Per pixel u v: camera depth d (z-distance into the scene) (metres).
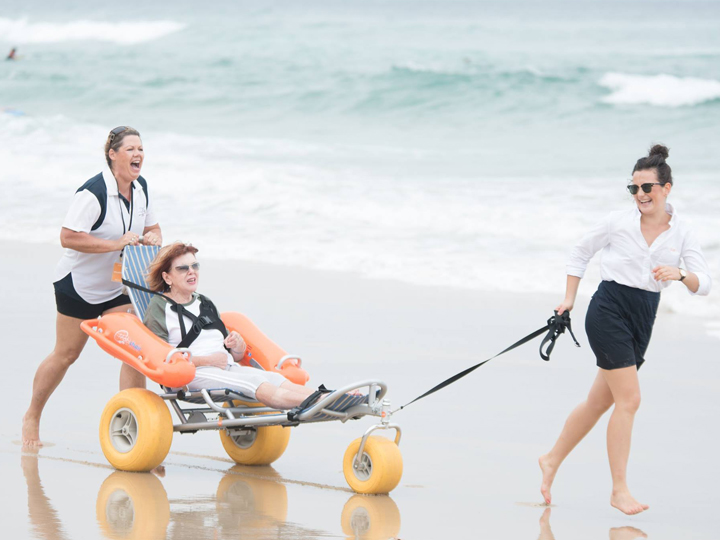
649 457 18.73
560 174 61.03
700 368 25.80
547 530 14.41
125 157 18.02
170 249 17.50
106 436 17.22
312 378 24.12
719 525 14.88
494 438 19.91
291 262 40.31
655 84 88.81
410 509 15.26
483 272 37.62
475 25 149.50
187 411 17.61
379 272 38.41
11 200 52.78
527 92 92.31
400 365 25.69
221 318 18.59
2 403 21.77
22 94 106.00
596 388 15.85
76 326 18.48
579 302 34.09
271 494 15.92
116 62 120.12
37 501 15.02
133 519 14.18
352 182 56.03
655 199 14.94
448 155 71.44
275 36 135.75
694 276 14.77
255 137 82.56
